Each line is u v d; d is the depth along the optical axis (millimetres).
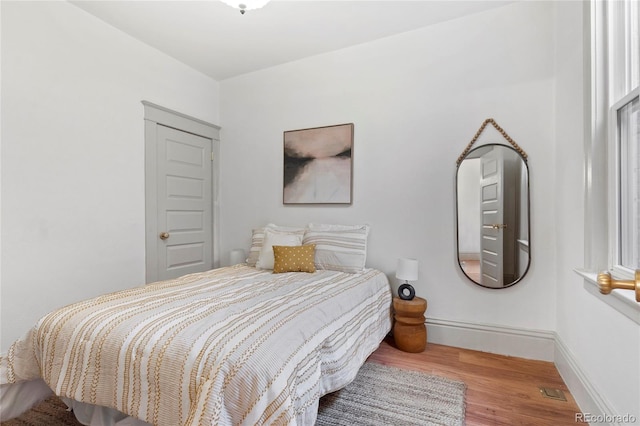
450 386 1907
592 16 1577
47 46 2242
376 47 2902
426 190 2709
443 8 2457
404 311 2438
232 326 1278
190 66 3398
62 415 1631
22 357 1441
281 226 3314
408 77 2773
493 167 2465
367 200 2943
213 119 3686
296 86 3291
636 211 1328
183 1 2352
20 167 2111
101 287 2582
